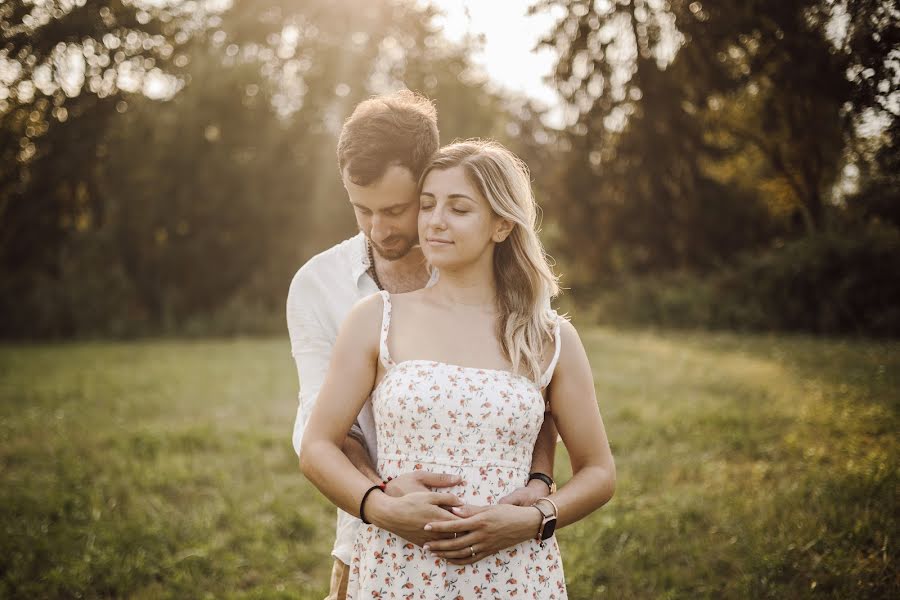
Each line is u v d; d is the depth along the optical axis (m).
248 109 20.94
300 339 2.30
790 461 5.17
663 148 10.55
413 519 1.71
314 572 4.09
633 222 18.42
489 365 1.90
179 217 20.20
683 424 6.61
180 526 4.52
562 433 1.99
